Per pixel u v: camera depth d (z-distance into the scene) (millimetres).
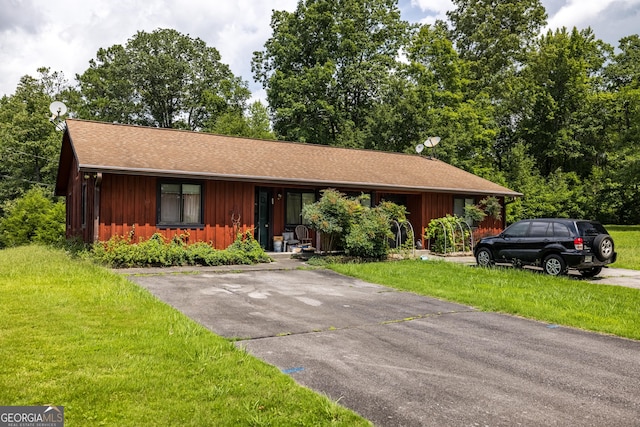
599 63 43188
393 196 19578
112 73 44906
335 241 15367
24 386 4027
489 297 9414
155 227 13461
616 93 38594
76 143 13336
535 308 8492
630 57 42906
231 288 9711
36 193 31672
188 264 13164
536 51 41281
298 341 6062
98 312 6578
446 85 35438
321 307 8289
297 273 12312
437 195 19688
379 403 4180
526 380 4906
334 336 6391
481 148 35438
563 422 3904
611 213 36844
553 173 38656
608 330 7148
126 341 5324
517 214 31953
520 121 40656
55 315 6266
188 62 47406
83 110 44688
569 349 6156
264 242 16969
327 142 37125
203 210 14211
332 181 15844
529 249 13117
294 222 17672
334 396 4305
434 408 4109
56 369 4418
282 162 16719
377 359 5453
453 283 11016
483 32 41812
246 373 4621
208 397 4020
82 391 3984
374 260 15078
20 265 10453
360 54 37188
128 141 14789
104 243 12484
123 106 43656
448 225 18422
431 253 18516
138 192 13250
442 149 30891
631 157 33344
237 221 14750
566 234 12492
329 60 34812
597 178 36781
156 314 6672
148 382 4242
